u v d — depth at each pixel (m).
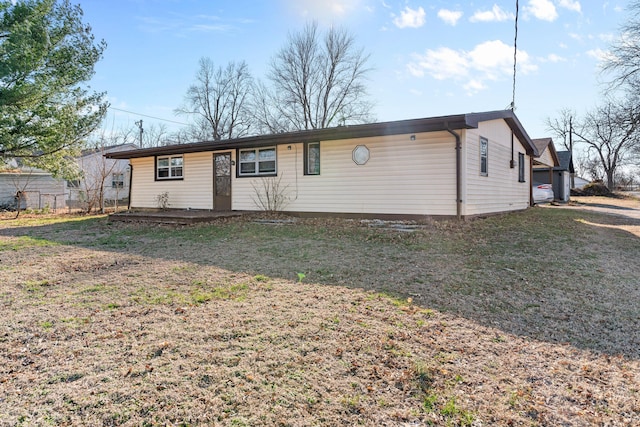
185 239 7.58
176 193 13.38
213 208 12.54
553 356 2.62
